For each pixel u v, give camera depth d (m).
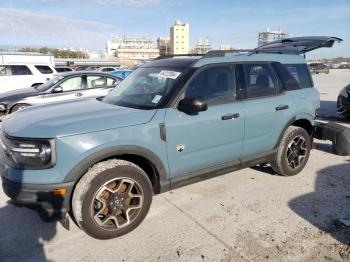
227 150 3.81
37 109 3.62
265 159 4.30
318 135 5.86
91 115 3.11
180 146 3.37
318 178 4.59
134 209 3.18
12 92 8.98
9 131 2.95
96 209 2.97
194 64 3.61
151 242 3.05
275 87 4.33
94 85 9.08
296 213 3.56
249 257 2.81
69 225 3.26
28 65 14.67
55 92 8.55
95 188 2.86
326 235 3.13
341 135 5.50
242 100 3.92
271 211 3.61
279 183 4.41
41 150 2.69
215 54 3.81
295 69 4.71
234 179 4.56
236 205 3.77
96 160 2.87
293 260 2.77
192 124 3.40
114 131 2.94
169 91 3.41
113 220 3.08
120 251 2.92
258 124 4.04
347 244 2.98
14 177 2.74
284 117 4.33
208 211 3.63
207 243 3.02
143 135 3.08
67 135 2.74
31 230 3.28
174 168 3.39
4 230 3.28
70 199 2.86
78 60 63.12
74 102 3.96
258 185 4.34
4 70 14.09
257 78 4.15
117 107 3.45
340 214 3.53
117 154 2.97
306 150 4.75
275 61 4.45
